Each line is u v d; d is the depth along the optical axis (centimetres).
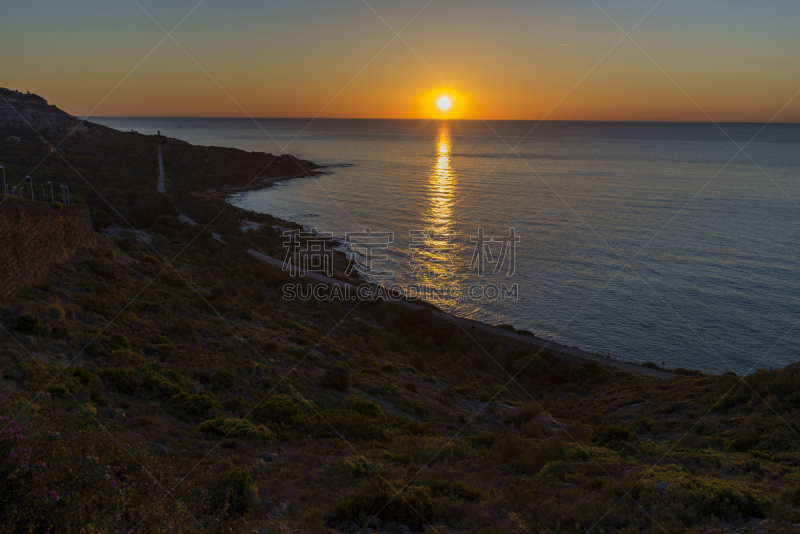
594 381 4984
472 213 17000
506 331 6738
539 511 1215
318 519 1133
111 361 2245
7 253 2427
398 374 3956
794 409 2708
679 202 19212
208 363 2731
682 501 1252
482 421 3133
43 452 719
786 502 1340
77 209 4094
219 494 1095
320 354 3756
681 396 3609
